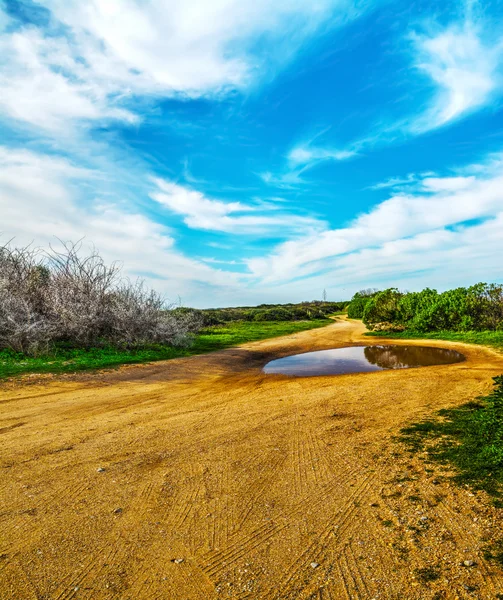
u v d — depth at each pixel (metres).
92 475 4.43
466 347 17.77
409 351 17.70
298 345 20.75
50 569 2.80
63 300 15.08
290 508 3.63
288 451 5.11
